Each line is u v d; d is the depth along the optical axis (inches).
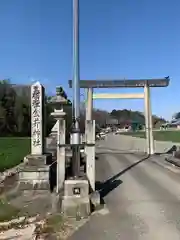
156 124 3693.4
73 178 409.4
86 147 438.6
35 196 486.3
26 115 2349.9
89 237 304.2
